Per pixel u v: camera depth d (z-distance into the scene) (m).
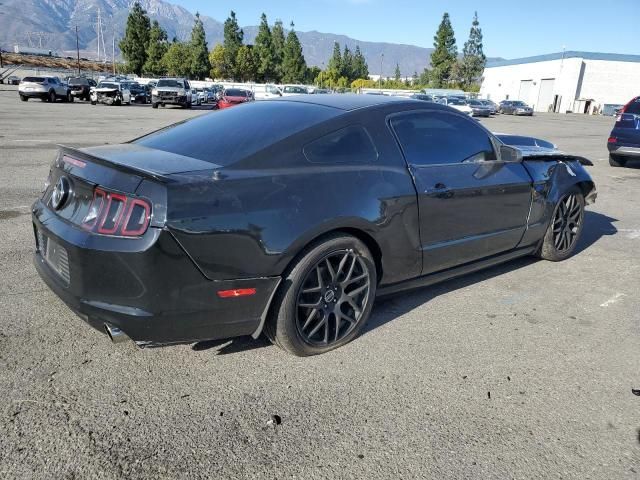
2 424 2.34
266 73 88.38
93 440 2.27
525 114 47.72
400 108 3.50
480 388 2.80
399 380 2.84
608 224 6.70
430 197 3.40
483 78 85.31
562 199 4.72
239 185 2.61
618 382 2.92
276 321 2.84
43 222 2.84
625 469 2.23
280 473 2.13
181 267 2.45
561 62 63.72
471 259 3.93
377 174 3.15
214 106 41.09
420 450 2.30
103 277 2.47
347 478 2.12
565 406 2.67
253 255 2.62
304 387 2.74
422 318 3.64
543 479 2.15
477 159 3.88
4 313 3.38
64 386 2.65
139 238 2.38
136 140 3.52
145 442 2.28
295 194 2.77
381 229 3.13
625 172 11.39
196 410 2.51
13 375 2.71
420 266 3.50
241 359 2.99
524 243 4.47
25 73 77.06
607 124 35.44
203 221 2.46
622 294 4.23
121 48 84.44
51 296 3.68
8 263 4.29
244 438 2.33
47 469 2.10
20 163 9.21
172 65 82.69
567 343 3.36
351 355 3.09
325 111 3.26
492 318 3.68
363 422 2.48
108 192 2.50
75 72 92.62
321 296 2.98
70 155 2.91
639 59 60.84
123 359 2.93
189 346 3.11
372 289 3.22
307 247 2.85
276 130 3.04
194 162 2.74
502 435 2.42
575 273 4.71
